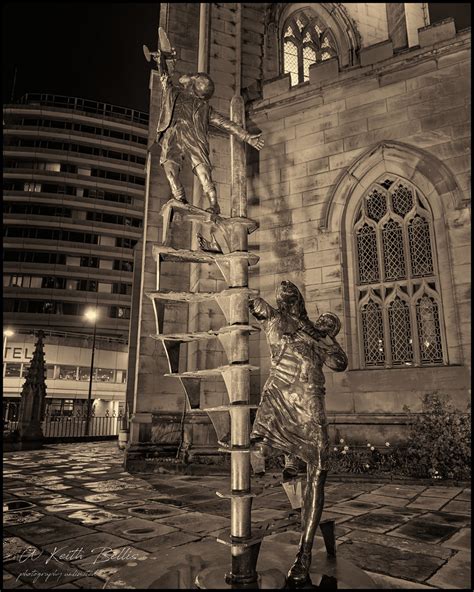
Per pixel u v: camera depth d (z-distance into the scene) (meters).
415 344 9.59
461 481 7.39
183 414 10.51
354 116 11.03
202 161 3.98
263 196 11.80
